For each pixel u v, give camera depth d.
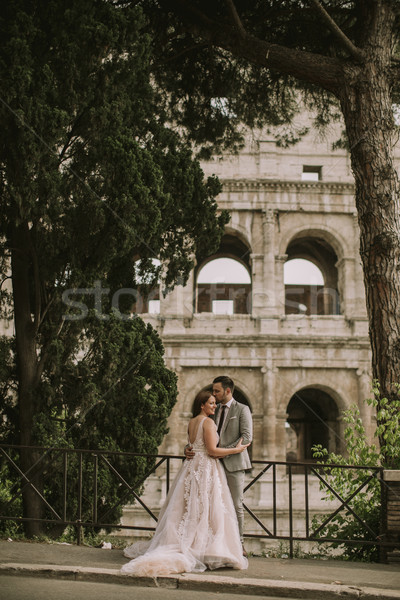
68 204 12.37
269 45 13.71
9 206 12.48
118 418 13.70
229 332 33.53
